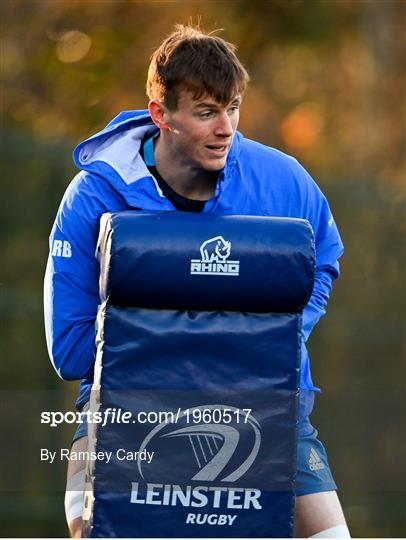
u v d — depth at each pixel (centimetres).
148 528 1206
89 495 1216
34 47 4428
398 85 5141
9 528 2452
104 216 1237
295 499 1241
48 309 1342
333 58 5394
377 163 5088
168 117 1269
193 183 1318
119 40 4503
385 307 3002
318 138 5338
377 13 5134
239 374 1205
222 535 1221
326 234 1416
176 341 1193
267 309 1216
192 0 4666
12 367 2705
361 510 2605
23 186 2755
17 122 4369
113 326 1192
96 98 4453
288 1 4906
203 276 1191
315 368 2906
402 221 3052
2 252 2748
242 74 1257
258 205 1354
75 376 1347
